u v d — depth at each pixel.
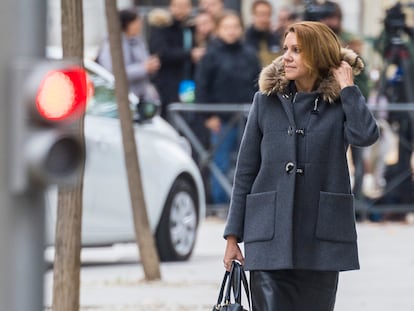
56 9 37.47
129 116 21.81
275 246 12.88
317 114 12.98
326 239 12.92
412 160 30.72
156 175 24.23
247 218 13.05
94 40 42.53
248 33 31.75
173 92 31.75
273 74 13.05
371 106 30.53
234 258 13.18
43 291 8.84
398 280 22.12
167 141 24.83
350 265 12.97
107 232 23.28
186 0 31.89
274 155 12.95
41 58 8.88
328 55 12.98
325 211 12.91
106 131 23.17
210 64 30.50
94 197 22.97
